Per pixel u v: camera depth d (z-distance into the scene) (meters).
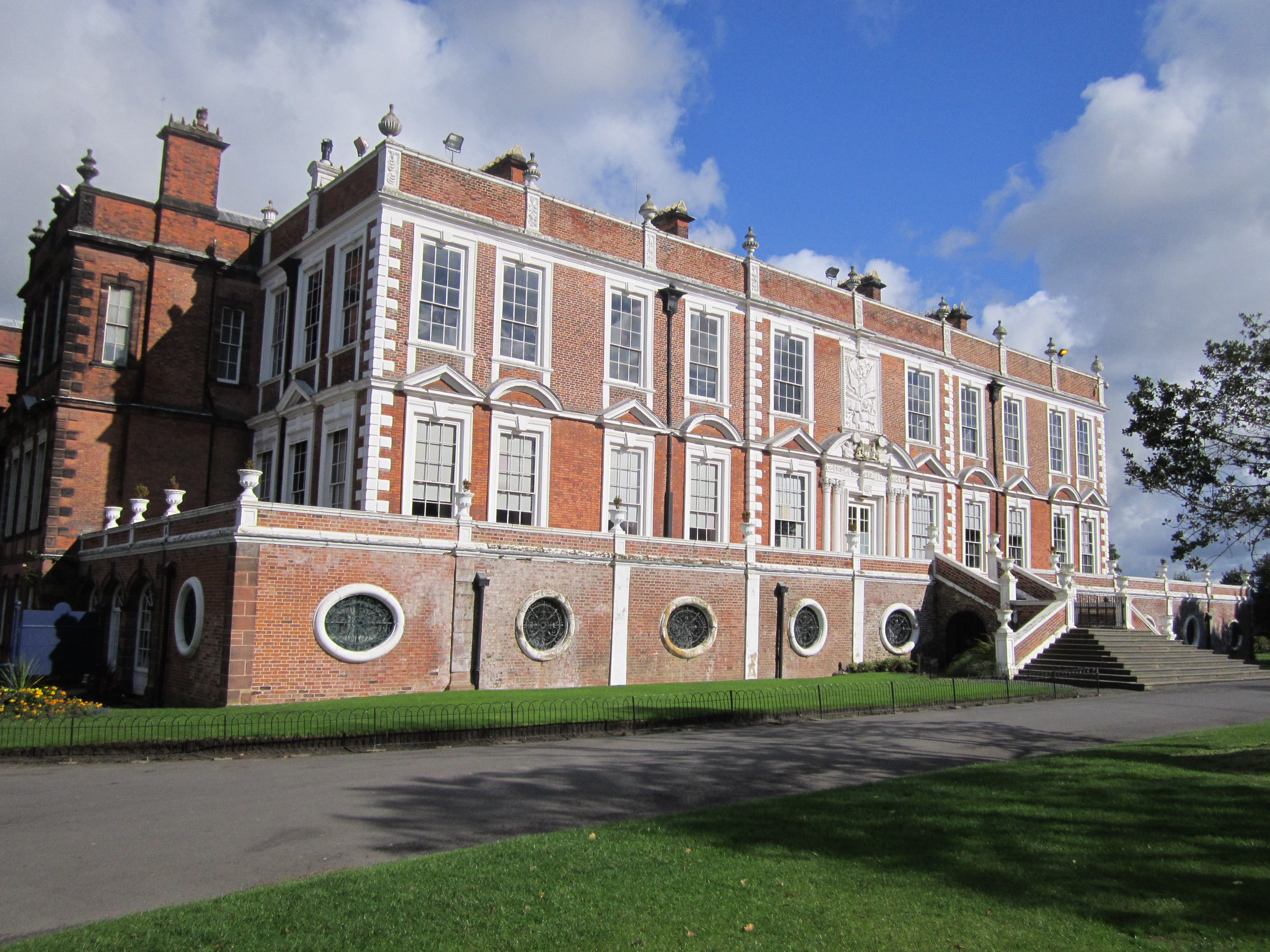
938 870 8.07
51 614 24.25
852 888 7.58
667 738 16.23
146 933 6.60
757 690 21.72
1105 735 16.94
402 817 10.20
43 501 27.64
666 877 7.81
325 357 26.06
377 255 24.02
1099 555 45.69
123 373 28.28
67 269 28.70
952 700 21.34
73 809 10.50
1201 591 42.72
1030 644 28.72
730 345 31.17
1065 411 44.88
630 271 28.73
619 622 23.56
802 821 9.76
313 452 25.81
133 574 22.95
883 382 36.31
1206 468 15.52
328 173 27.92
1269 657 47.25
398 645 19.98
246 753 13.93
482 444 25.14
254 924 6.73
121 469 27.83
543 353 26.56
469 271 25.42
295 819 10.09
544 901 7.21
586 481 27.08
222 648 18.20
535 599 22.08
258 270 30.56
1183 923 6.89
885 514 35.12
